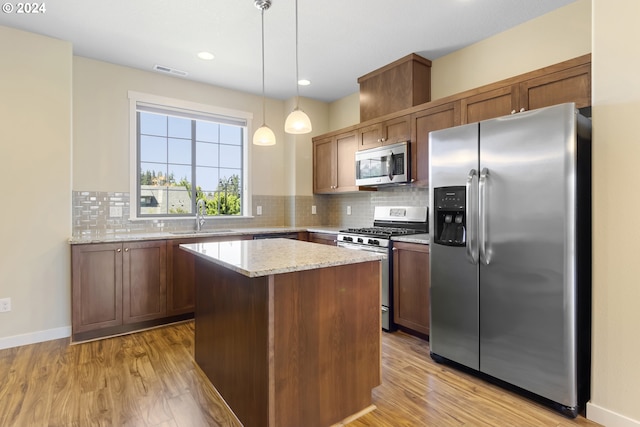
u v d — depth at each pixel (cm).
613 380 176
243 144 455
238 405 184
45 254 289
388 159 350
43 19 269
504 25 286
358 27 288
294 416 166
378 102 379
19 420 181
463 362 233
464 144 230
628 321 171
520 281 201
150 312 316
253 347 170
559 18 262
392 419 186
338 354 183
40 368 239
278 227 459
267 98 470
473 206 221
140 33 294
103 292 294
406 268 299
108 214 353
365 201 445
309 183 483
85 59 340
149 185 389
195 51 329
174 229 395
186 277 336
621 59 172
